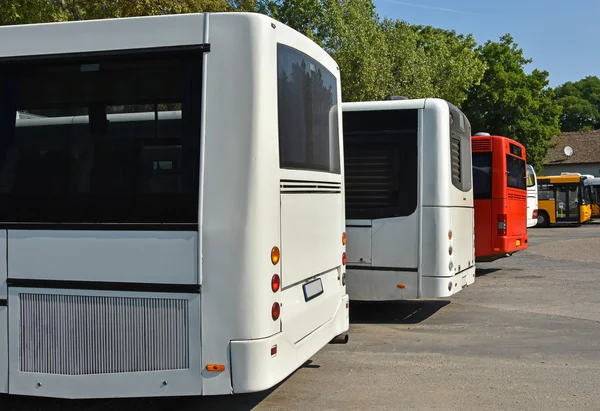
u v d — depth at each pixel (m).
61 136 5.01
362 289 9.43
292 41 5.30
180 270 4.70
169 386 4.75
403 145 9.34
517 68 42.91
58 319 4.96
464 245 10.20
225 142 4.66
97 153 4.93
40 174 5.02
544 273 15.33
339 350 7.91
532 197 26.78
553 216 33.91
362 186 9.46
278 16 25.97
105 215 4.87
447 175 9.21
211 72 4.72
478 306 10.99
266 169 4.71
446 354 7.66
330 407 5.77
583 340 8.31
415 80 27.19
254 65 4.68
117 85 4.91
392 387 6.34
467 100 42.31
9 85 5.12
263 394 6.17
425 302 11.44
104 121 4.93
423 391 6.20
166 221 4.74
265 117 4.71
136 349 4.80
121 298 4.82
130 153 4.86
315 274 5.74
